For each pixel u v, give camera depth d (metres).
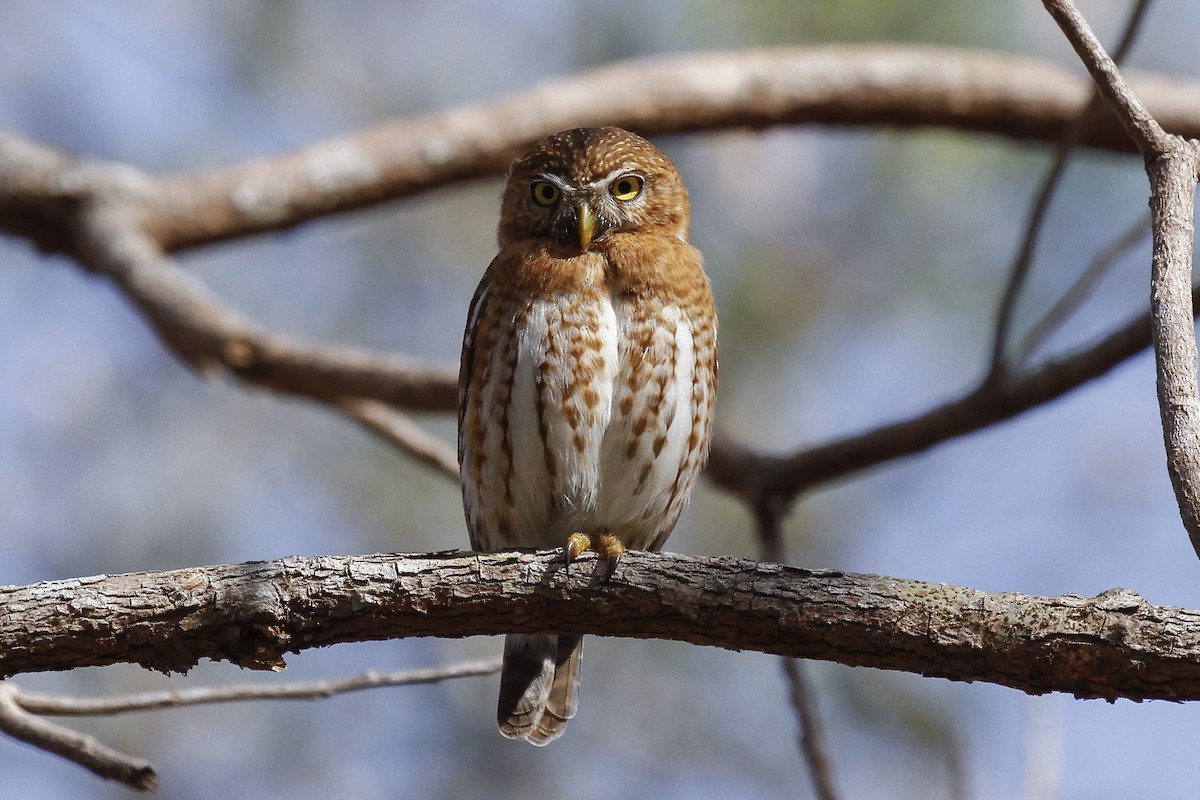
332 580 6.36
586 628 6.57
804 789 12.44
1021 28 13.88
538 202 9.17
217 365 11.23
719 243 13.69
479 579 6.49
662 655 12.94
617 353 8.41
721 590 6.37
